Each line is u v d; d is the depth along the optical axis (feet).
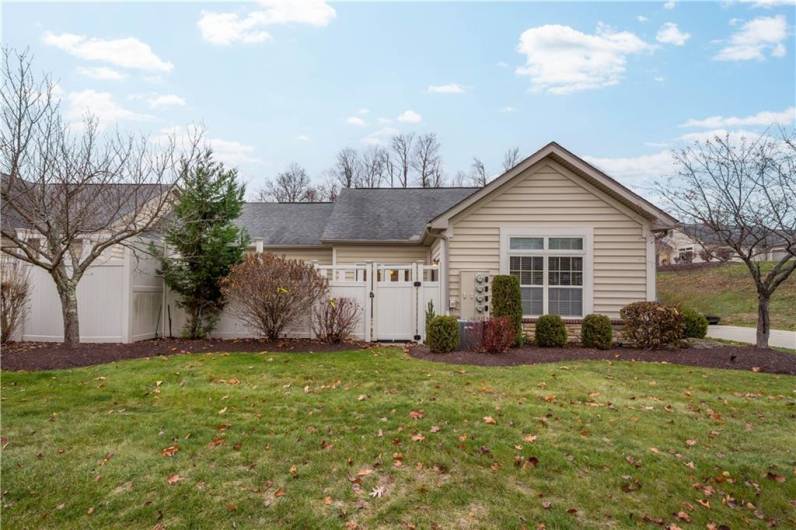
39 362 23.56
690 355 28.07
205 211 32.71
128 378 20.77
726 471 12.41
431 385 20.17
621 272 33.99
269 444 13.56
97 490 11.05
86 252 32.68
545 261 34.30
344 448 13.34
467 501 10.77
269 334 31.68
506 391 19.38
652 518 10.26
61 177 27.25
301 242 55.36
